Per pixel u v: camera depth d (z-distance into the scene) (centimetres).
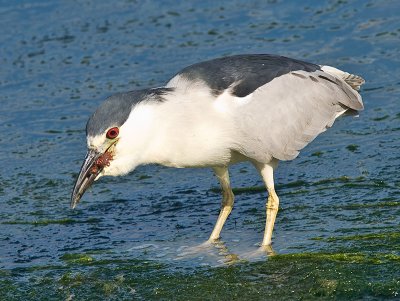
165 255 1241
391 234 1229
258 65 1252
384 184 1408
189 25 2030
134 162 1162
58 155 1628
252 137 1206
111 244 1297
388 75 1777
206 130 1180
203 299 1090
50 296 1124
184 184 1516
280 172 1509
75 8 2148
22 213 1426
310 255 1182
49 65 1928
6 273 1199
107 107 1149
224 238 1291
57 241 1318
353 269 1124
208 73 1216
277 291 1095
